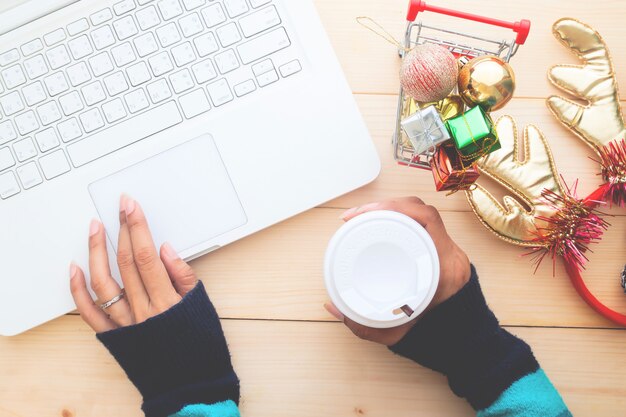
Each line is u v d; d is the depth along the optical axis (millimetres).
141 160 607
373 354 645
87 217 612
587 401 638
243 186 609
